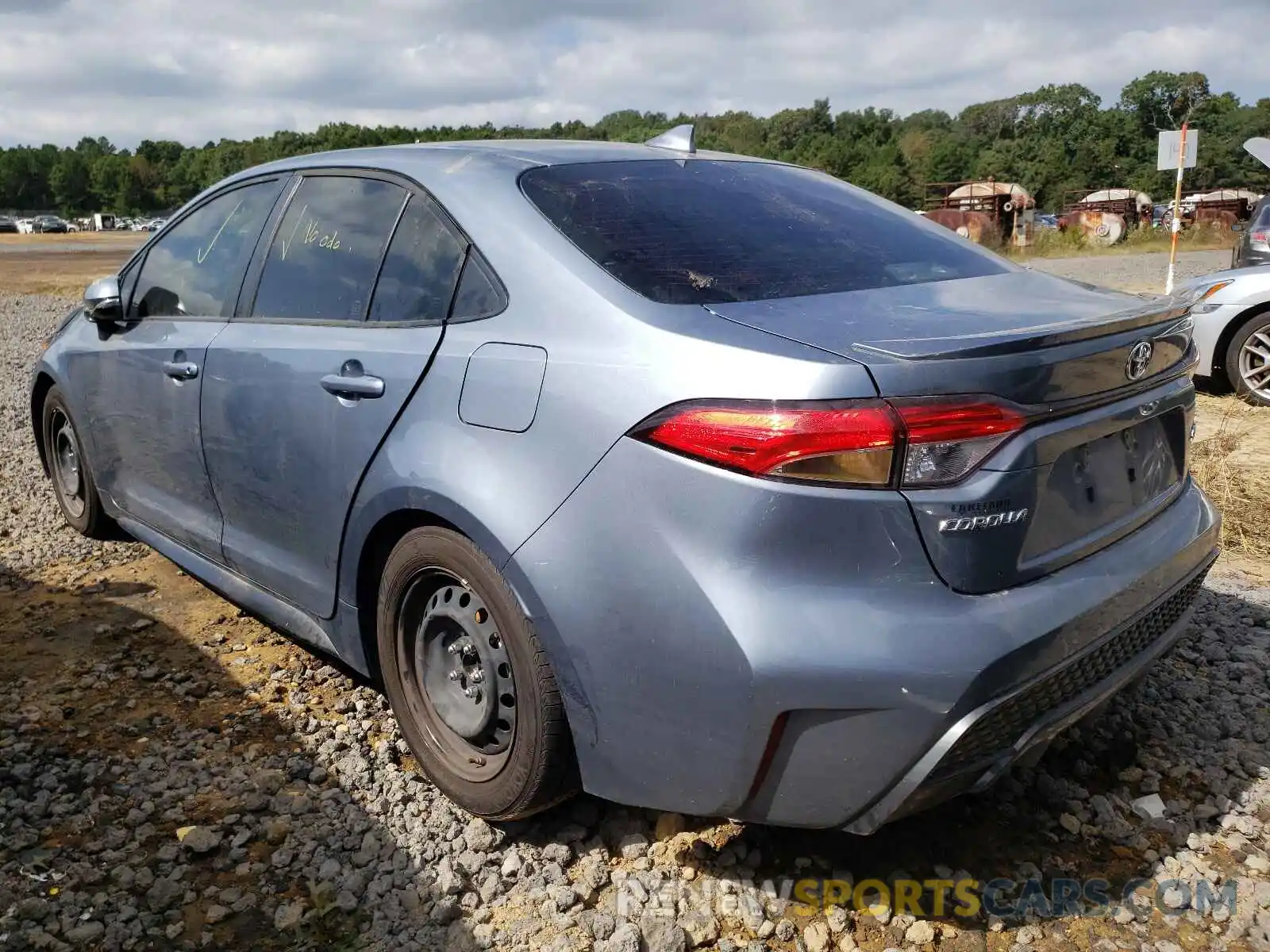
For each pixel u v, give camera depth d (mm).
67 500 4887
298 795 2791
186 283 3805
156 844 2594
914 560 2043
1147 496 2576
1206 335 7695
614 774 2303
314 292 3168
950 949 2289
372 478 2707
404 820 2676
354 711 3275
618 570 2180
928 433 2016
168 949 2248
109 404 4109
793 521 2023
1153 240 33156
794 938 2318
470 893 2439
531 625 2338
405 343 2736
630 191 2836
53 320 15312
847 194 3330
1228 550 4672
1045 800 2781
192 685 3414
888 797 2090
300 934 2303
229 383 3301
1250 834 2646
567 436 2283
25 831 2623
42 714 3227
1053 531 2232
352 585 2883
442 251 2789
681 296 2367
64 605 4094
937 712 2008
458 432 2508
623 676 2199
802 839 2611
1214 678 3443
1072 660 2188
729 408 2072
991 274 2838
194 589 4262
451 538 2512
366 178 3156
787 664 2008
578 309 2398
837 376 2018
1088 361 2219
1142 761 2949
